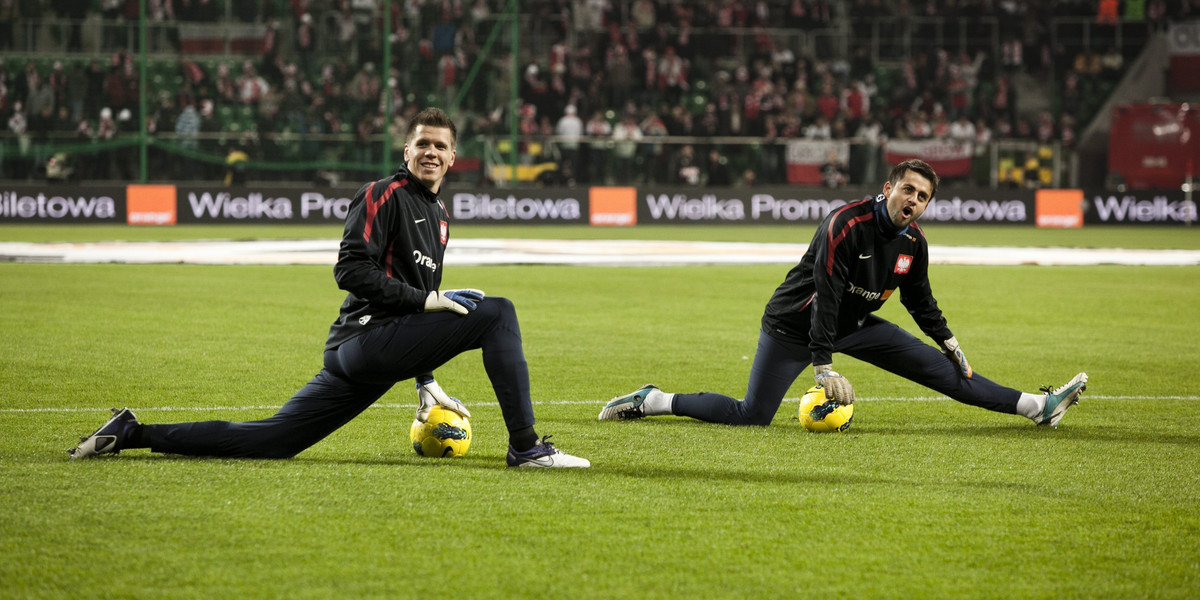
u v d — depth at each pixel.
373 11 39.66
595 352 12.23
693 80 43.66
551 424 8.41
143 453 6.99
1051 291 19.48
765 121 41.44
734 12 44.03
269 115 39.00
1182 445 7.76
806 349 8.20
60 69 37.97
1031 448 7.62
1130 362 11.91
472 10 40.06
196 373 10.48
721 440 7.82
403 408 8.88
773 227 38.56
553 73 41.28
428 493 6.17
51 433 7.75
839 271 7.70
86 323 13.84
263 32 39.44
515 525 5.60
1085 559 5.18
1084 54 44.28
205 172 37.88
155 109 38.31
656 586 4.78
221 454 6.85
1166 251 28.80
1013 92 42.88
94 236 30.91
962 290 19.64
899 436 8.03
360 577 4.83
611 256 26.22
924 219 39.34
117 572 4.85
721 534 5.51
